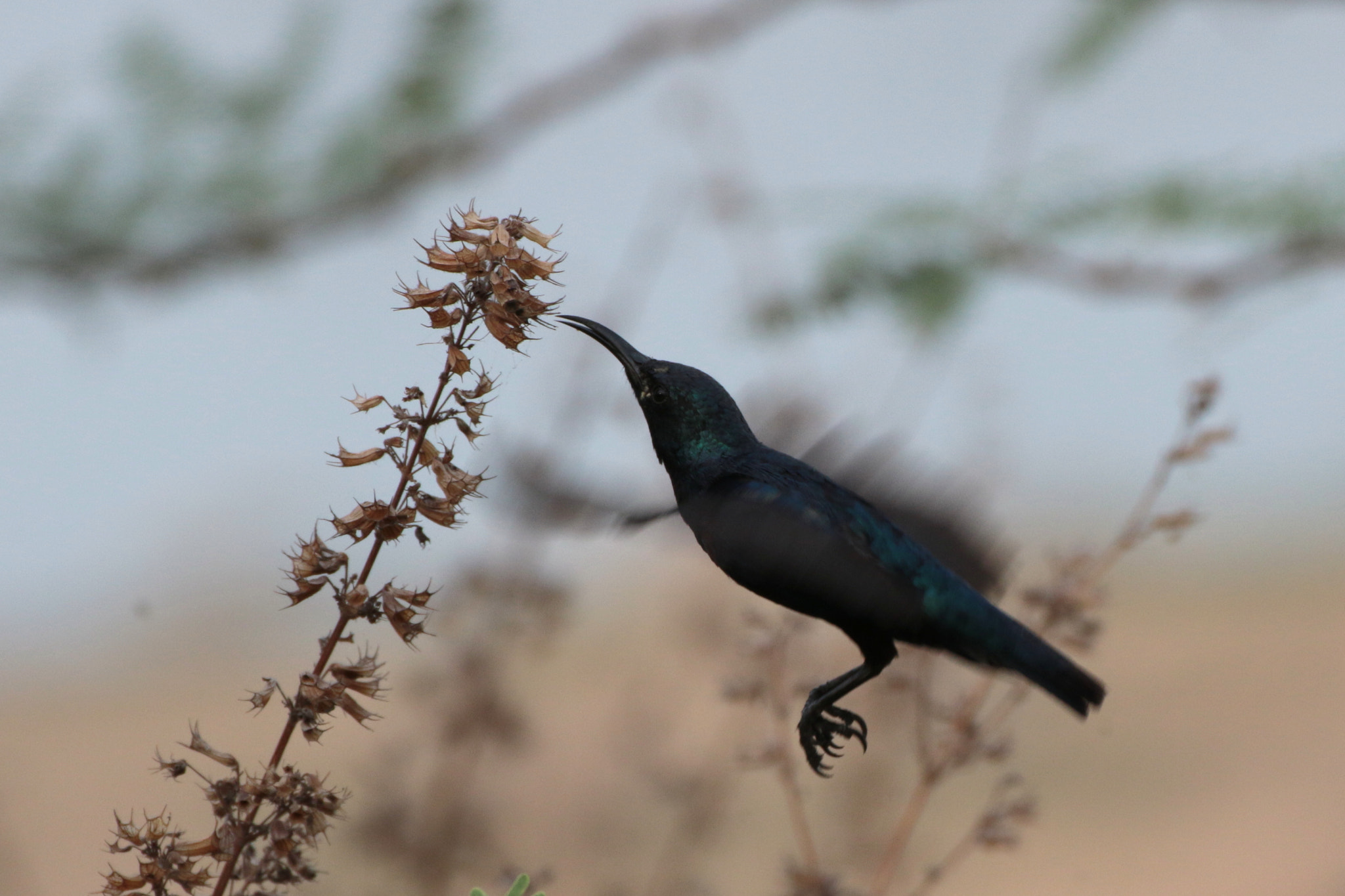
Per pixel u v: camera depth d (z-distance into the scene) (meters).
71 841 22.14
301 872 4.41
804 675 8.27
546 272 4.36
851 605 6.07
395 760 9.60
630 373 7.05
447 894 9.17
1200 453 7.13
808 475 6.71
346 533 4.31
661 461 7.04
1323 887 19.45
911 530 6.12
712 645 10.15
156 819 4.39
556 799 9.70
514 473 5.68
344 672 4.36
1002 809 7.61
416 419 4.32
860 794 9.06
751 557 6.34
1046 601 7.24
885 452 6.52
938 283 6.86
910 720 9.23
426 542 4.32
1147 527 7.30
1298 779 24.16
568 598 9.81
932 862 8.72
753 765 7.84
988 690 7.70
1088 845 22.16
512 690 9.77
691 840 9.70
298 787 4.38
